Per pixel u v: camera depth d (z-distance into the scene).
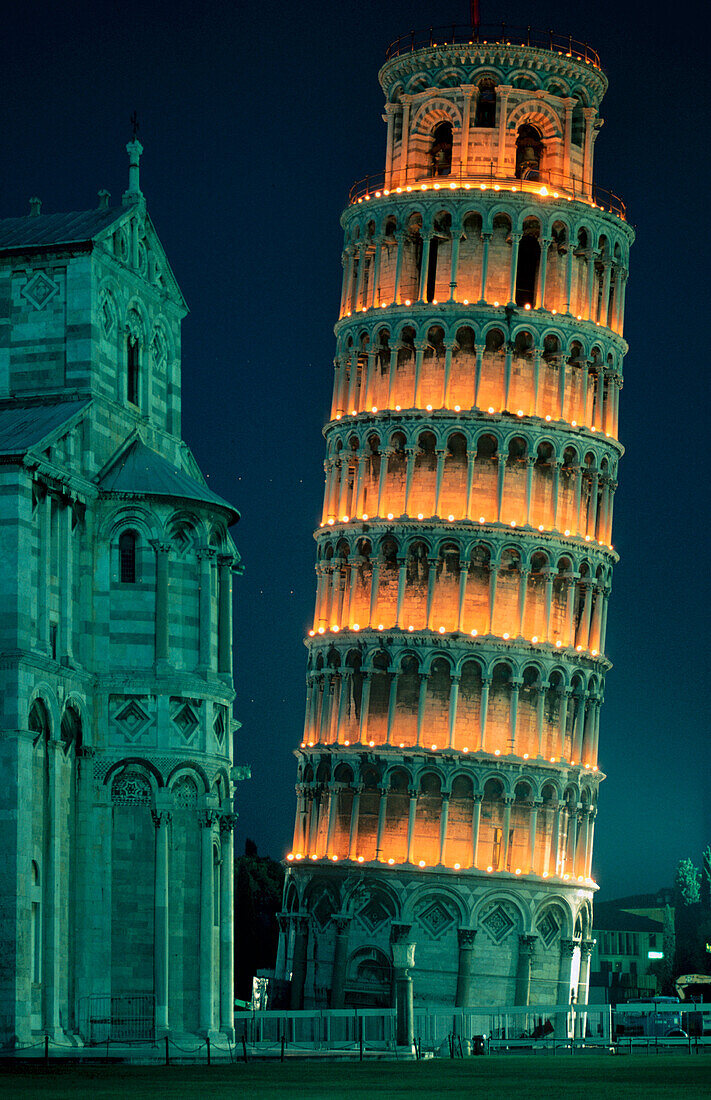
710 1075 67.69
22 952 75.81
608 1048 106.19
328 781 134.88
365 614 136.00
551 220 136.38
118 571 83.94
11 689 76.50
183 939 82.62
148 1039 80.25
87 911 81.06
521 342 136.12
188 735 83.69
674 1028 116.12
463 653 132.38
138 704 83.00
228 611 87.38
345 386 140.62
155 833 82.25
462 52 138.38
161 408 92.69
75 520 83.00
